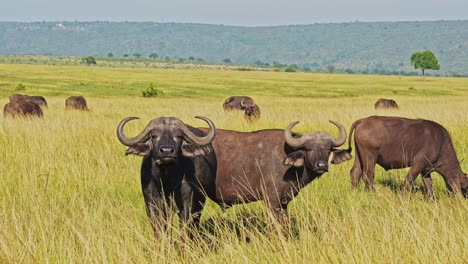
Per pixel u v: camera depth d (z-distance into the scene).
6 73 150.25
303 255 9.21
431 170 17.08
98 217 11.52
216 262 9.56
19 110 35.28
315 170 11.64
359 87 145.75
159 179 10.80
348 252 9.15
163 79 151.12
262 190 12.41
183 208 11.33
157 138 10.38
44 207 12.17
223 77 175.12
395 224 11.20
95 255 9.38
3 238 9.84
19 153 18.89
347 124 32.44
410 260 9.23
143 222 12.52
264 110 53.97
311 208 13.44
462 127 30.44
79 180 15.71
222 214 13.57
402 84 166.00
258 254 9.99
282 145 12.44
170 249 9.88
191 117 36.22
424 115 38.41
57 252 9.90
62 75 151.50
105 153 19.67
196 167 11.52
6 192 14.22
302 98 98.56
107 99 83.00
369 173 17.28
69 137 22.19
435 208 11.98
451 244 9.49
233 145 12.57
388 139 17.02
